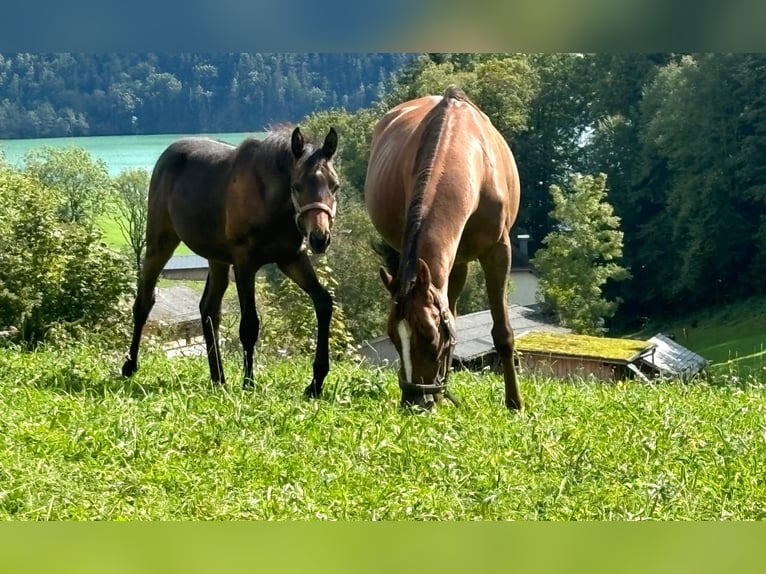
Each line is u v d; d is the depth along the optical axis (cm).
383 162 887
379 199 871
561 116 5150
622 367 2306
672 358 2784
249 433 683
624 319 5134
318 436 693
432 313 662
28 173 2250
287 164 864
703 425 768
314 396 882
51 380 902
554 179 5253
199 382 926
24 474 555
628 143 4997
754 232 4544
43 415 712
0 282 1673
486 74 4831
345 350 1908
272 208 870
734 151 4438
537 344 2450
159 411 741
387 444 640
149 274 997
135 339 998
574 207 4744
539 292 5022
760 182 4422
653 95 4744
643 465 640
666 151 4600
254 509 529
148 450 629
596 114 5062
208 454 636
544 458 649
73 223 1947
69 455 615
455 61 4834
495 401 877
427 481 600
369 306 3712
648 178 4988
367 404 822
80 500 528
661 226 4872
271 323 1925
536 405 856
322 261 1883
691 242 4641
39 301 1673
